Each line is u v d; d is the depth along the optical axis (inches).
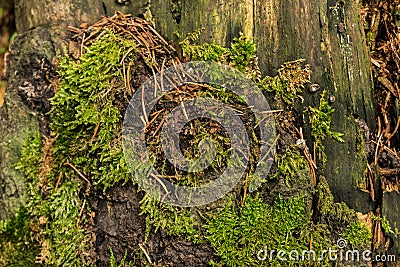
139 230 80.7
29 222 84.7
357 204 86.1
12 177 85.6
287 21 84.9
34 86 85.0
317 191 84.2
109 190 81.7
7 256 83.9
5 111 87.0
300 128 84.7
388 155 90.4
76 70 82.7
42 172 85.0
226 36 85.5
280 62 85.0
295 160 82.4
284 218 82.0
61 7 86.7
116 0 89.0
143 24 88.5
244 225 80.2
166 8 88.6
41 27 86.0
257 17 85.0
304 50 85.0
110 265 83.1
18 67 86.0
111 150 80.5
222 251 79.2
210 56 84.5
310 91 84.8
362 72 88.5
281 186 82.1
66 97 83.0
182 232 78.9
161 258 80.6
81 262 84.3
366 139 88.6
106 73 82.3
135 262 81.4
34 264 83.6
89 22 87.8
